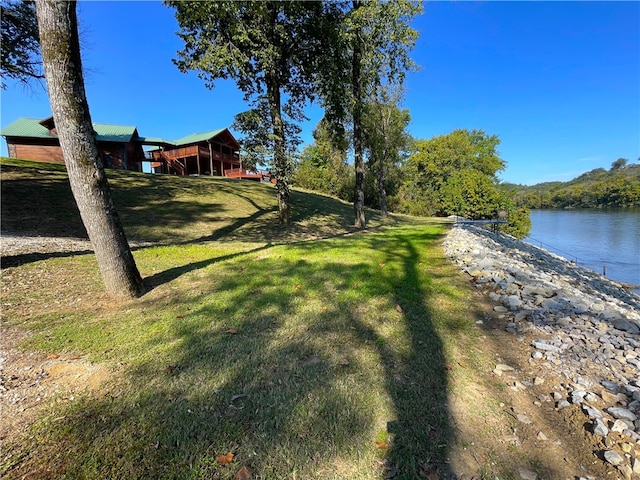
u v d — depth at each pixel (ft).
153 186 49.67
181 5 28.94
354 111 41.39
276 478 5.12
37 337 9.62
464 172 75.77
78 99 11.66
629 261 54.13
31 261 16.78
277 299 12.89
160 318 11.15
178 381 7.59
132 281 13.17
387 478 5.18
